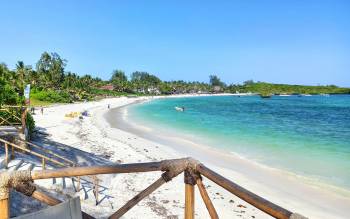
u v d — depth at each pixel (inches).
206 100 6225.4
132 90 7121.1
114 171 118.3
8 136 666.8
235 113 3048.7
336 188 766.5
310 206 661.9
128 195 645.3
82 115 2308.1
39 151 761.0
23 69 3225.9
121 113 2871.6
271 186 783.7
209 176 106.4
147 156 1051.9
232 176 861.8
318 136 1573.6
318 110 3570.4
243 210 614.5
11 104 936.3
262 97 7608.3
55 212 122.3
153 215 560.7
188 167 111.2
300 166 962.7
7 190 125.9
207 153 1147.3
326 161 1024.9
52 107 2728.8
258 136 1552.7
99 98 4911.4
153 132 1678.2
